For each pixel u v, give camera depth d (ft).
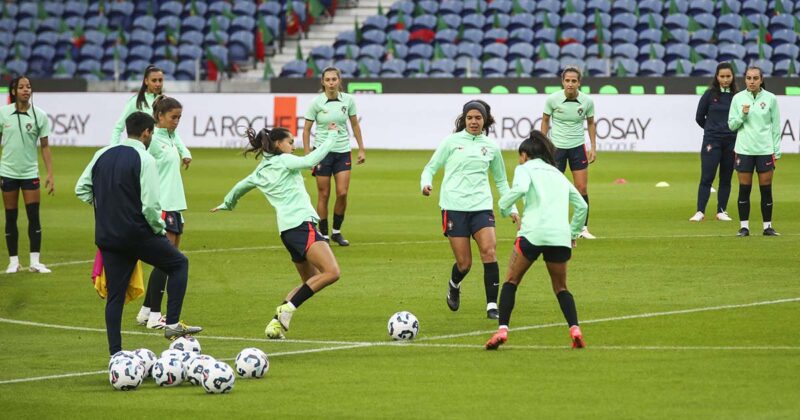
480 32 413.59
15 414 88.79
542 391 93.15
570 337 115.65
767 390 91.81
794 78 335.88
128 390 96.73
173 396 94.27
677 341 112.27
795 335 113.80
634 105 349.61
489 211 128.77
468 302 138.21
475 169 127.85
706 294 138.00
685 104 345.10
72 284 154.71
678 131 346.33
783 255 167.02
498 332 110.11
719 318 123.13
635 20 406.00
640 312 127.65
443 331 121.08
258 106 379.55
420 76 387.75
